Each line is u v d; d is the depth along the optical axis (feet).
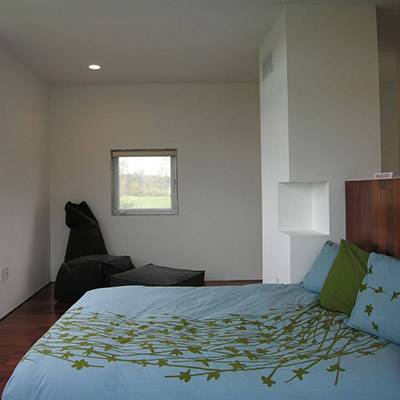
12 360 9.41
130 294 8.50
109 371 5.35
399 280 6.21
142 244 17.07
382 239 8.13
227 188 17.06
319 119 9.66
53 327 6.79
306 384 5.07
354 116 9.73
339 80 9.70
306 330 6.62
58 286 14.10
